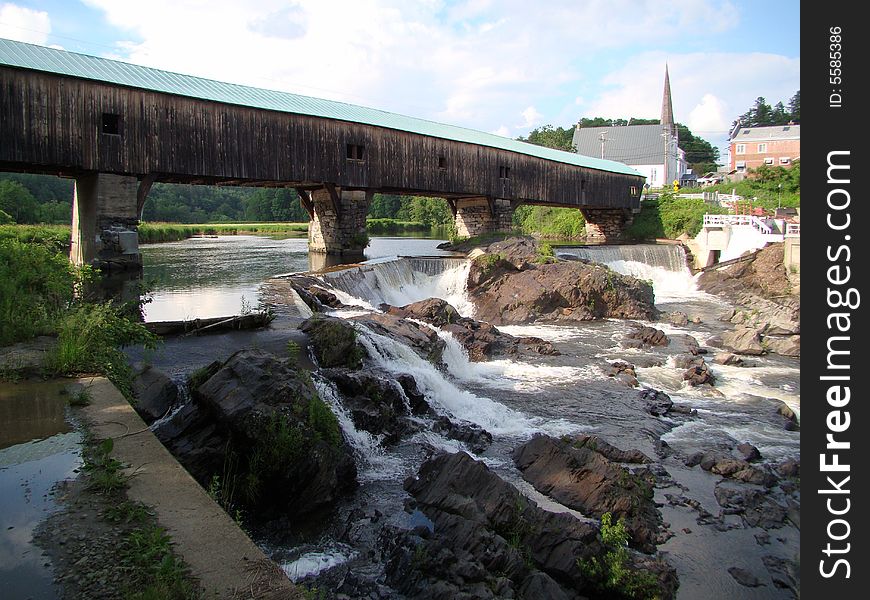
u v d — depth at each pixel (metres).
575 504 8.54
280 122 25.22
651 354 17.89
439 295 25.61
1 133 18.52
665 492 9.25
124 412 6.78
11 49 19.69
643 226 48.28
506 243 28.14
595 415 12.55
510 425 11.92
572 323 22.80
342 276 21.56
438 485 8.47
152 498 4.92
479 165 34.25
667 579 7.00
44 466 5.40
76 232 24.00
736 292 30.05
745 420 12.50
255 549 4.27
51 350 8.65
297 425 8.13
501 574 6.65
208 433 8.30
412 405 11.73
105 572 3.95
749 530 8.23
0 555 4.09
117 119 20.98
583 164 42.38
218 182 27.02
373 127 28.64
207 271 26.52
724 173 85.62
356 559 7.05
